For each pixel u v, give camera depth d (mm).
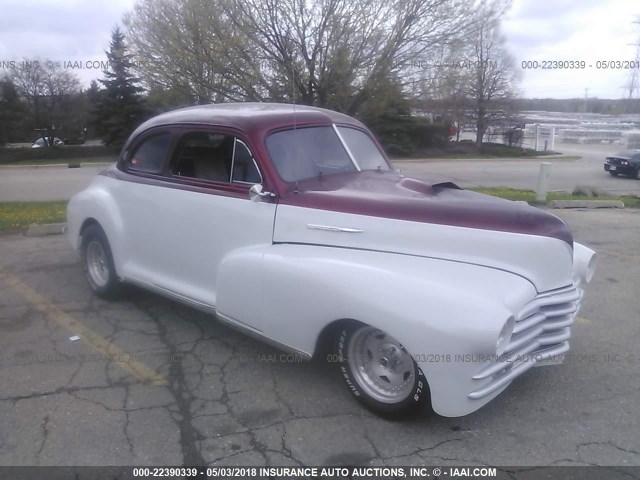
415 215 3822
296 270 3873
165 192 4980
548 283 3770
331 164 4711
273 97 12664
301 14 11875
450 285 3473
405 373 3652
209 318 5496
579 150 42719
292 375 4379
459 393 3328
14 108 38094
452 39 13000
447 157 35688
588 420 3789
